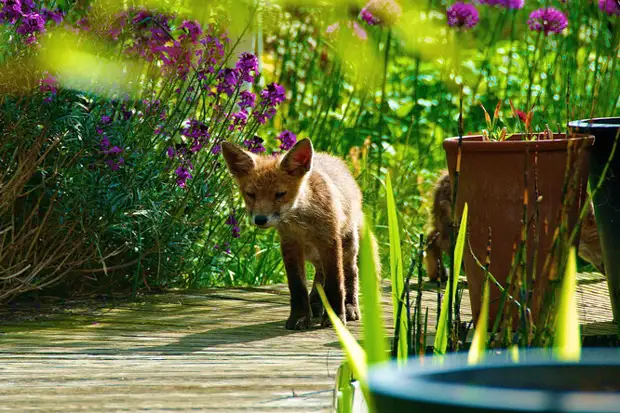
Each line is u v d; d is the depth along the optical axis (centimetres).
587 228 771
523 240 409
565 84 1133
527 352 326
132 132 855
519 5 902
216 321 753
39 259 823
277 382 522
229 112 884
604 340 613
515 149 632
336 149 1195
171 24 892
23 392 502
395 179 1145
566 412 158
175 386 514
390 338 613
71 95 771
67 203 799
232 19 402
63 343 657
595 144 654
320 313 784
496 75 1424
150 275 903
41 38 694
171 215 877
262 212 736
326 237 737
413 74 1418
